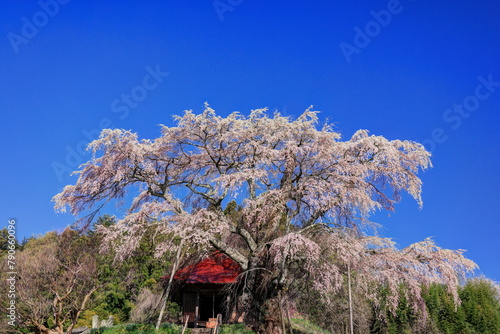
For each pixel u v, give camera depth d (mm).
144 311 31609
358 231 23734
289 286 22953
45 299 23578
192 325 28000
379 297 23734
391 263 22438
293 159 23312
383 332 27922
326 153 22906
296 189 23203
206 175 26312
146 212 22219
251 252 23172
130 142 21391
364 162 24359
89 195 22578
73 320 22438
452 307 32375
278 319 21438
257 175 22250
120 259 23297
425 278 22297
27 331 25250
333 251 21719
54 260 24672
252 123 24719
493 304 34125
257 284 22234
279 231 23844
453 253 22828
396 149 24125
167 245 22328
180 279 27375
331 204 22359
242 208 22781
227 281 26719
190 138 23875
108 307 33719
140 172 23125
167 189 24531
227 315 25422
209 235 22000
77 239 27016
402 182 24516
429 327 30703
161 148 23516
